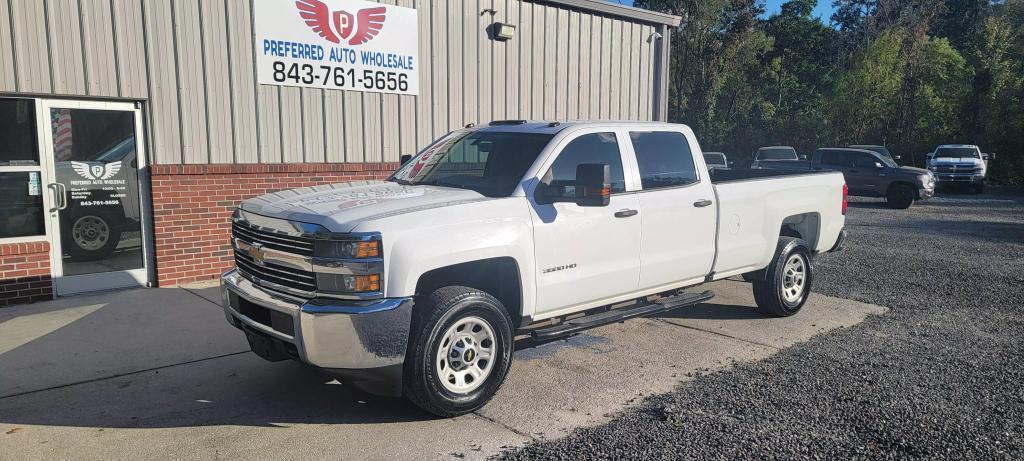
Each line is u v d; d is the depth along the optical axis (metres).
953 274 9.94
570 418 4.55
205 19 8.32
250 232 4.75
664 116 14.12
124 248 8.11
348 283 4.11
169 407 4.68
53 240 7.58
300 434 4.27
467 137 5.84
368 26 9.72
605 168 4.80
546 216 4.98
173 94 8.19
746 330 6.80
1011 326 7.05
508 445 4.13
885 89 44.59
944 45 47.56
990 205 22.84
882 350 6.14
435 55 10.55
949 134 43.75
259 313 4.51
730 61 54.50
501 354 4.66
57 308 7.23
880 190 21.52
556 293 5.09
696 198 6.11
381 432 4.31
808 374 5.43
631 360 5.80
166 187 8.19
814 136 51.03
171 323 6.71
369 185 5.43
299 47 9.09
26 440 4.13
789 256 7.21
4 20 7.02
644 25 13.53
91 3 7.54
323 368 4.17
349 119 9.71
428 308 4.33
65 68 7.44
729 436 4.25
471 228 4.54
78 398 4.81
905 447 4.13
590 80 12.73
